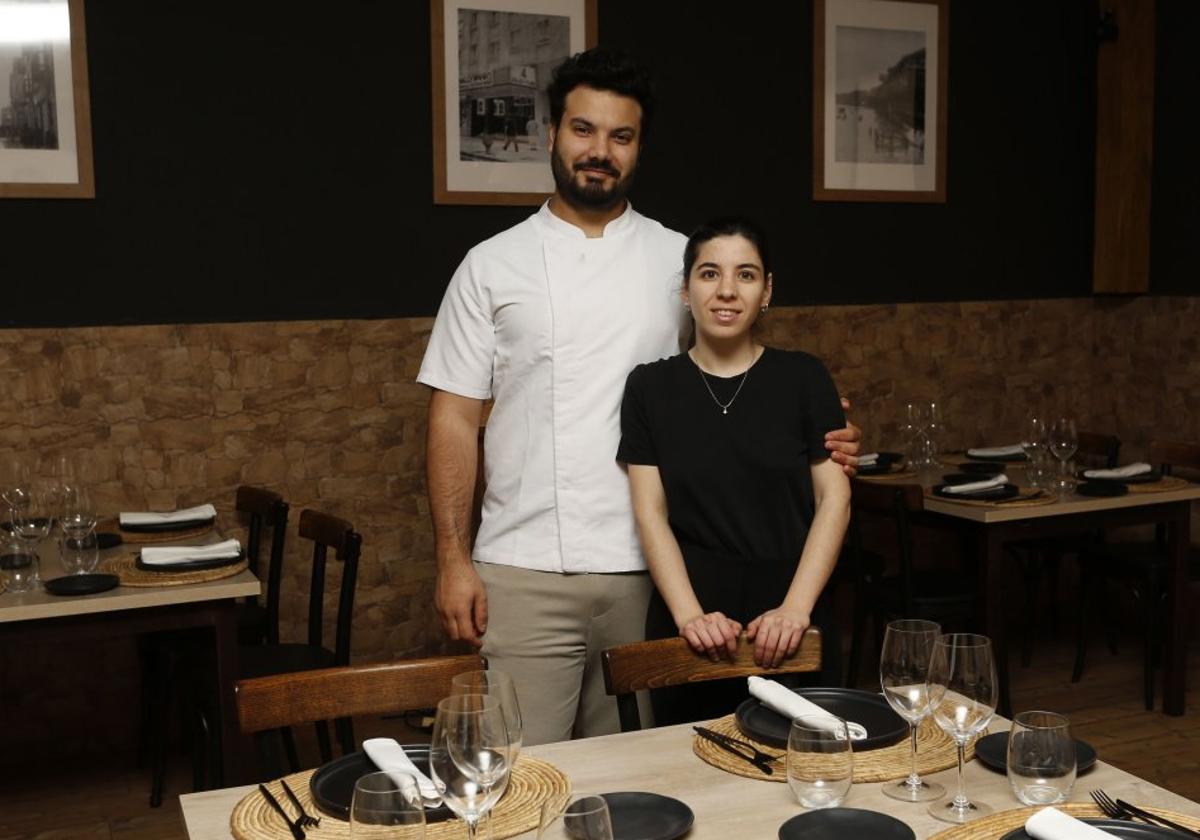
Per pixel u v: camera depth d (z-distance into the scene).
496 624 2.60
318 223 4.42
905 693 1.69
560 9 4.62
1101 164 5.62
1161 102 5.52
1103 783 1.72
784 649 2.26
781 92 5.06
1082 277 5.72
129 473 4.24
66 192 4.09
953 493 4.25
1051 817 1.47
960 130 5.42
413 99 4.50
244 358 4.34
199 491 4.32
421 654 4.66
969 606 4.31
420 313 4.57
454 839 1.57
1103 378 5.75
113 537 3.80
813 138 5.11
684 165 4.91
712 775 1.79
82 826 3.64
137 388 4.23
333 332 4.45
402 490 4.59
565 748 1.91
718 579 2.47
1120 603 5.62
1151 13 5.52
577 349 2.53
